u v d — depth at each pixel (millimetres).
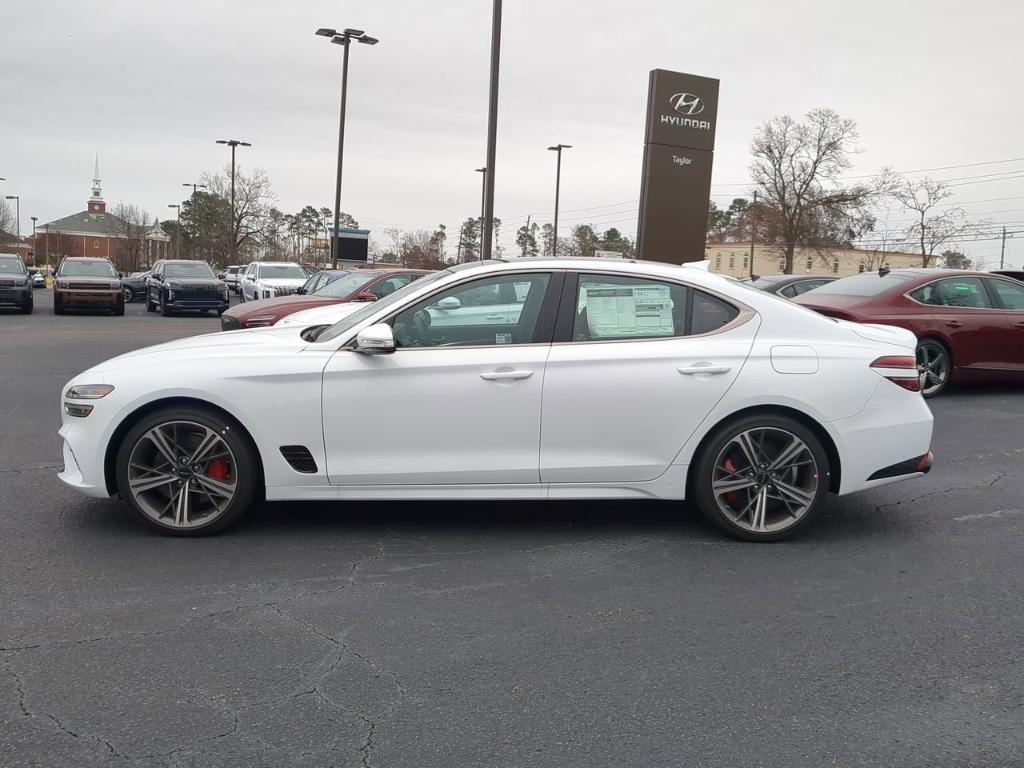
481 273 4758
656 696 3123
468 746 2781
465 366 4598
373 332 4484
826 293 10328
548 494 4746
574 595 4051
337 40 29391
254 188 61188
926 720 2982
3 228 86500
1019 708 3070
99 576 4160
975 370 9781
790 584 4230
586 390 4633
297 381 4570
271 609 3820
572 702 3068
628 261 4934
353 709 2990
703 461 4746
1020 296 10055
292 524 5012
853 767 2697
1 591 3953
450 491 4707
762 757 2746
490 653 3441
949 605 3994
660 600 4008
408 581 4184
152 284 28375
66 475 4770
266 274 26359
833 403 4707
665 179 16578
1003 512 5496
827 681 3254
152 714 2930
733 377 4664
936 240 57188
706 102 16641
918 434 4855
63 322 22406
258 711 2965
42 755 2676
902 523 5250
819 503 4785
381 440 4629
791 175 58219
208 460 4688
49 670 3221
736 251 93625
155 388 4555
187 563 4355
